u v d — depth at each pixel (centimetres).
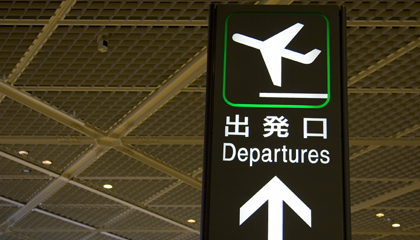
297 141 319
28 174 1134
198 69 754
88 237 1569
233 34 340
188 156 1014
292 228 304
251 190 310
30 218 1418
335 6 344
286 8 344
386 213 1286
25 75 778
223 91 329
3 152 1024
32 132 952
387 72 741
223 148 318
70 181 1153
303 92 328
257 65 334
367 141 938
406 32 662
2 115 888
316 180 312
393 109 841
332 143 318
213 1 628
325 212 306
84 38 692
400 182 1101
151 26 671
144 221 1418
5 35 689
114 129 931
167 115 880
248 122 323
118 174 1114
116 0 625
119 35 688
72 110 869
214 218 306
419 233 1423
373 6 622
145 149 998
